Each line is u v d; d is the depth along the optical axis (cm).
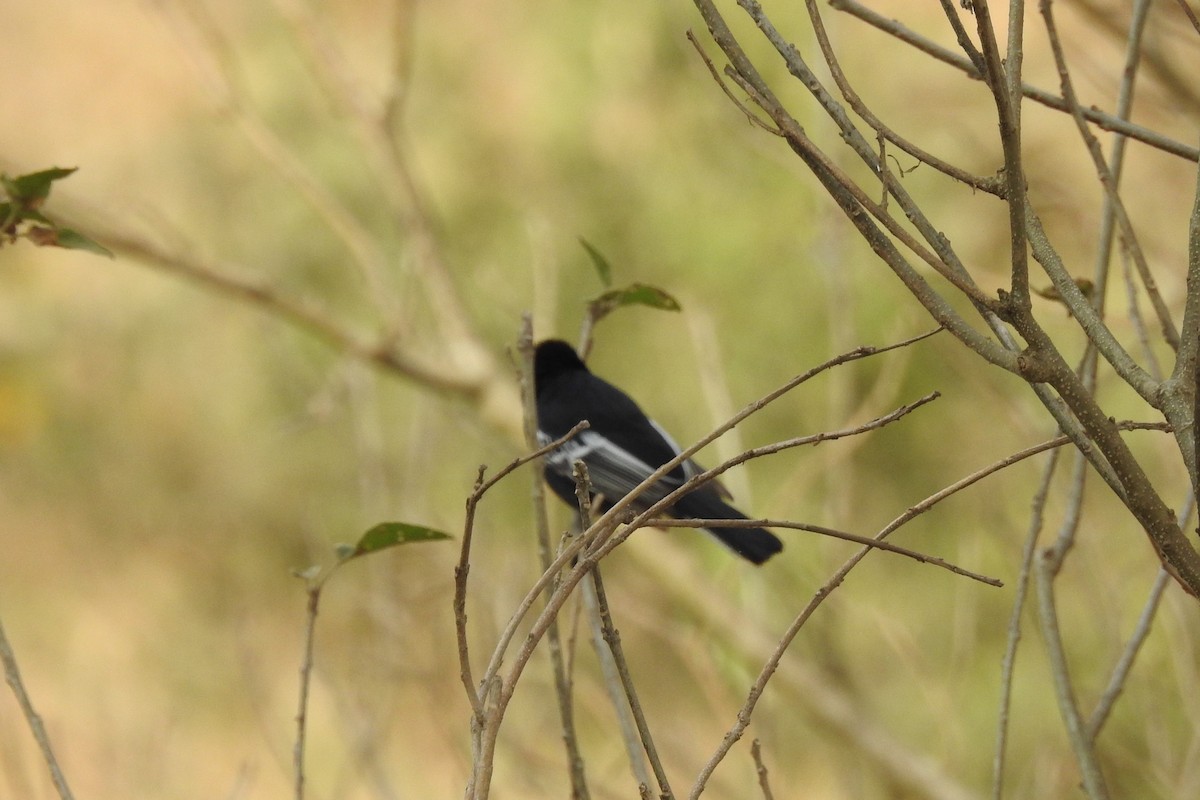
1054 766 744
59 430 2003
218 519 1884
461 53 1789
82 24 2248
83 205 1307
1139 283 1027
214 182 1886
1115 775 770
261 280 1317
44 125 2183
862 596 1203
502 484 1522
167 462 1959
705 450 1091
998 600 1123
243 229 1852
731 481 927
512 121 1738
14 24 2278
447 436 1555
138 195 1894
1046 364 324
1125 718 846
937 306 333
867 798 1066
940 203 1307
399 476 1098
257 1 1872
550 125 1698
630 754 452
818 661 1072
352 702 764
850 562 352
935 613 1190
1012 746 1137
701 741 970
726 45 350
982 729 1137
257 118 1365
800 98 1311
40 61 2250
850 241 1023
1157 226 1104
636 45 1669
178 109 2056
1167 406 327
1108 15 691
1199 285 338
